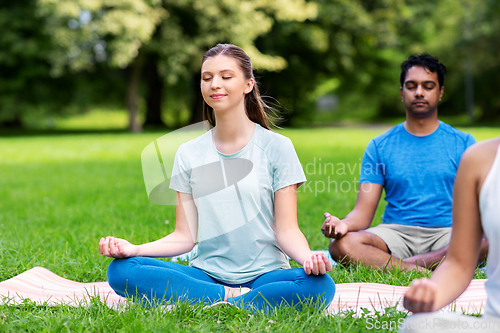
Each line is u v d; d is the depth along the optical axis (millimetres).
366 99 49875
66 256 4312
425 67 3910
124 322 2594
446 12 30453
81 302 3010
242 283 2945
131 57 22203
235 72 2846
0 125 33031
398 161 4027
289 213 2873
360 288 3236
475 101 35531
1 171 11391
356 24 26609
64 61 22859
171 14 23391
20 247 4535
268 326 2516
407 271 3633
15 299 3080
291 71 29984
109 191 8492
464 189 1729
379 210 6398
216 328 2553
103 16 20781
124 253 2807
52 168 11852
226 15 22812
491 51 28266
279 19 24641
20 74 26422
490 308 1779
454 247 1766
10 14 24016
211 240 2967
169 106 38375
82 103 30359
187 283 2818
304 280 2658
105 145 17344
